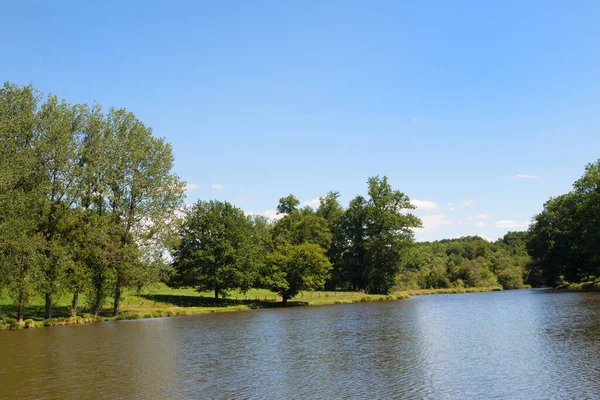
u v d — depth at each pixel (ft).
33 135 160.45
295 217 412.98
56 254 158.61
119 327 159.84
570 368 79.36
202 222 267.80
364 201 374.63
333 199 439.63
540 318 153.89
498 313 180.24
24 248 146.20
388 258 357.20
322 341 118.52
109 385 73.87
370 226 362.53
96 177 177.88
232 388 71.36
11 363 93.15
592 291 285.84
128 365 90.02
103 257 175.83
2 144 145.59
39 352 106.22
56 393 69.51
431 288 438.81
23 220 149.89
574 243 335.47
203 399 65.57
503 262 491.72
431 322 156.46
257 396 66.74
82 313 193.67
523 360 87.30
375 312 206.59
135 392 69.67
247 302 274.36
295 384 73.26
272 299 302.86
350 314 198.49
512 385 69.87
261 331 142.92
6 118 153.38
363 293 347.56
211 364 90.22
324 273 314.96
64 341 124.16
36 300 205.77
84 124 175.73
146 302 242.17
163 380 77.00
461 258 586.86
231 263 266.57
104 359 96.58
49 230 168.14
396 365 86.22
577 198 319.06
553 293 297.12
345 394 66.95
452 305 236.63
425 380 74.28
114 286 191.72
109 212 183.11
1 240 144.15
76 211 171.94
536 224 378.32
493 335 120.57
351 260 370.73
